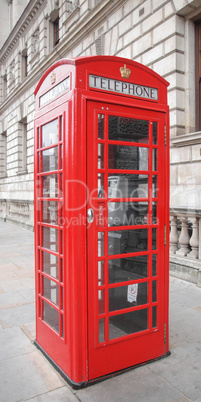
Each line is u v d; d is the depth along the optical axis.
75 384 2.43
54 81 2.71
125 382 2.53
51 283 2.86
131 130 2.68
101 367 2.54
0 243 9.82
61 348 2.62
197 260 5.21
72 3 11.55
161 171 2.83
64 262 2.49
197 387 2.47
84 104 2.36
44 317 3.04
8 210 17.45
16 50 18.09
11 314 4.05
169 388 2.46
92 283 2.46
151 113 2.74
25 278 5.79
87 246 2.43
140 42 7.46
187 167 6.25
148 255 2.80
